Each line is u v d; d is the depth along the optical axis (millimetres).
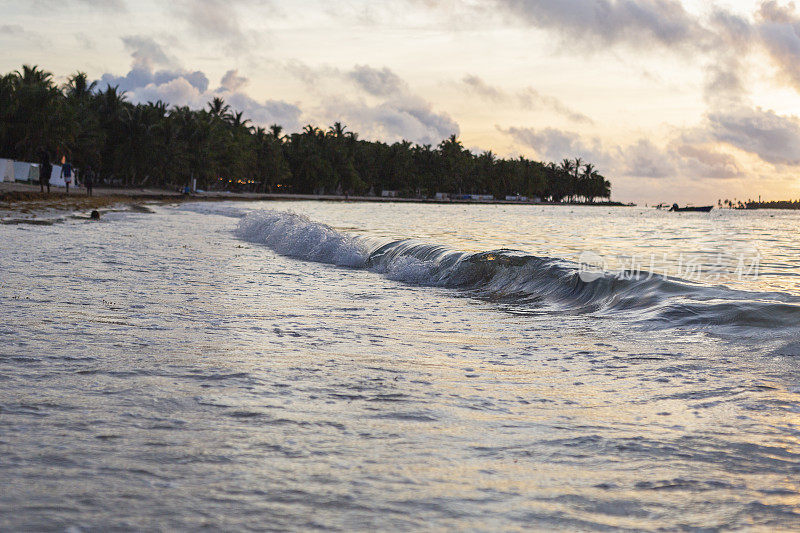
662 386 3916
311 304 7191
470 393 3693
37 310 5789
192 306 6531
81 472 2303
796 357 4520
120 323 5398
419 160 170375
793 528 2049
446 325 6188
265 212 21906
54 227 16297
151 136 85562
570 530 2008
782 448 2812
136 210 30156
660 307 6355
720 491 2342
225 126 115250
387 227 25406
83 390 3379
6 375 3617
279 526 1958
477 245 17016
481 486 2340
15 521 1900
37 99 62438
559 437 2932
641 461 2641
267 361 4277
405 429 2973
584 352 4938
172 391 3436
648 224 41594
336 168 140250
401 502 2170
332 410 3232
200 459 2482
